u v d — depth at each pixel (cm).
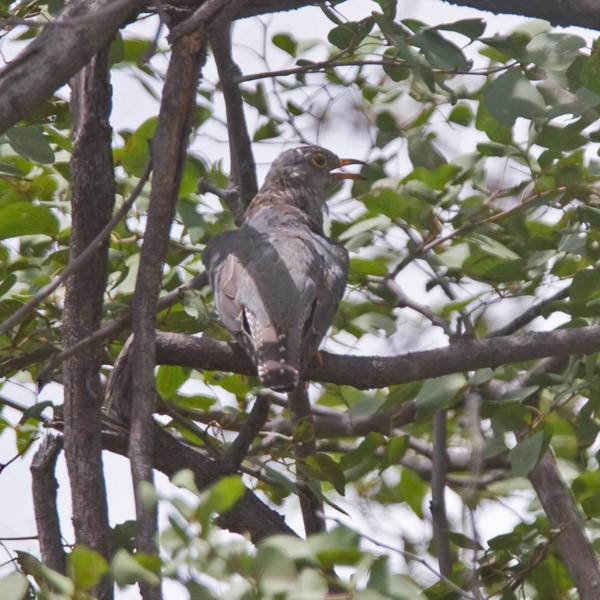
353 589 646
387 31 1015
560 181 1166
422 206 1142
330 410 1385
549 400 1288
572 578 1052
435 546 1176
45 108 1138
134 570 612
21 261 1162
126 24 1020
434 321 1206
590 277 1109
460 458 1306
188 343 1084
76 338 996
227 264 1180
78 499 959
